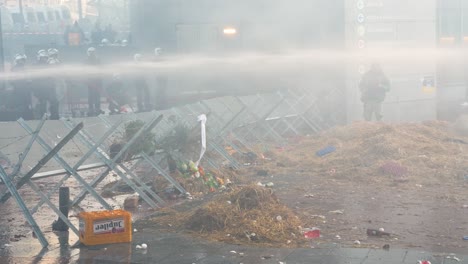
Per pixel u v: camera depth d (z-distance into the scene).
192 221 10.49
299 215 11.19
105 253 9.23
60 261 8.90
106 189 13.68
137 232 10.36
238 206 10.72
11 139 14.16
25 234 10.41
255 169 16.02
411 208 11.78
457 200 12.41
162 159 14.20
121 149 12.62
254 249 9.25
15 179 11.62
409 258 8.67
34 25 34.12
